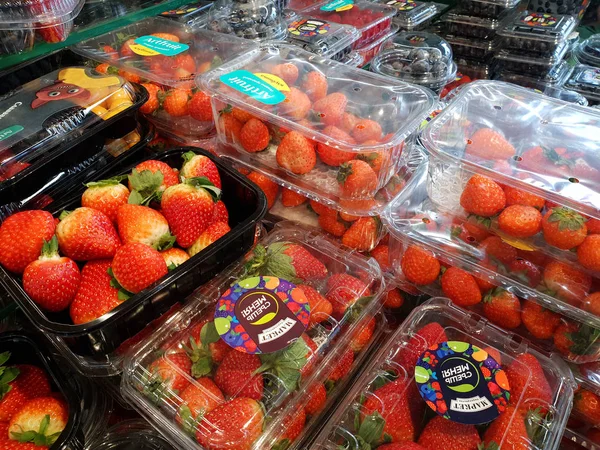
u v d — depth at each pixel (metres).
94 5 0.44
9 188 0.36
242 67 0.46
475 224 0.35
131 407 0.36
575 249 0.32
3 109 0.40
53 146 0.38
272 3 0.58
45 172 0.38
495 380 0.31
